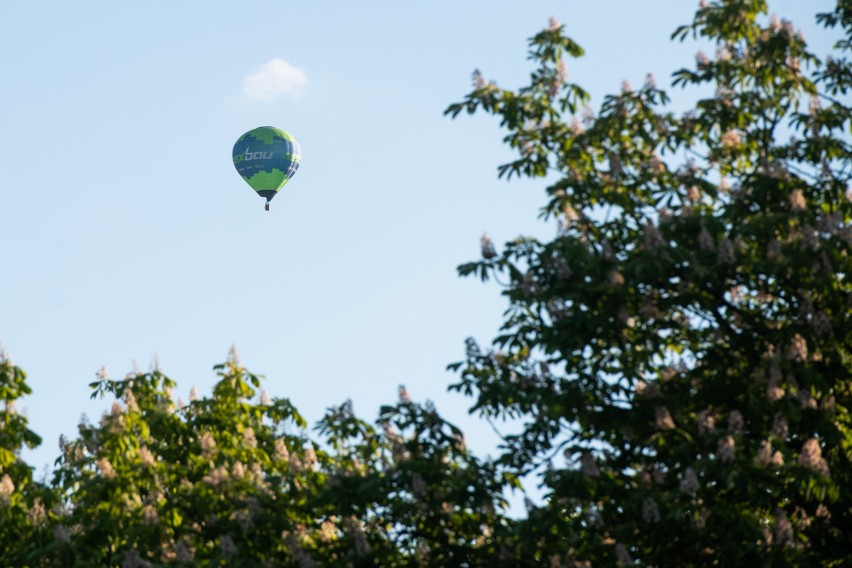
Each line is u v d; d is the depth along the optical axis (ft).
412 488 222.89
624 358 217.77
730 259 213.05
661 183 233.76
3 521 244.22
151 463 249.34
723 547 208.44
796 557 208.74
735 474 203.72
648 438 220.02
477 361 229.86
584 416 217.77
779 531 209.67
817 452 205.98
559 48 241.35
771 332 224.94
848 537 220.84
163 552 236.02
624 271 219.20
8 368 265.54
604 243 218.79
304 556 227.81
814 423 214.90
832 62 242.37
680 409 219.41
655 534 214.28
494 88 240.94
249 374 290.97
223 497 240.94
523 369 225.97
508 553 221.05
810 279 215.10
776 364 214.07
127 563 227.40
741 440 212.43
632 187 235.81
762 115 241.35
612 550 217.15
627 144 241.14
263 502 238.68
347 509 225.97
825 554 220.23
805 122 239.30
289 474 247.29
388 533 233.14
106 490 245.04
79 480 257.34
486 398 221.46
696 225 222.48
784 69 241.14
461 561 224.53
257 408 289.12
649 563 218.59
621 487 214.69
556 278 221.25
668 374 226.99
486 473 227.20
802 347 214.48
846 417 225.15
